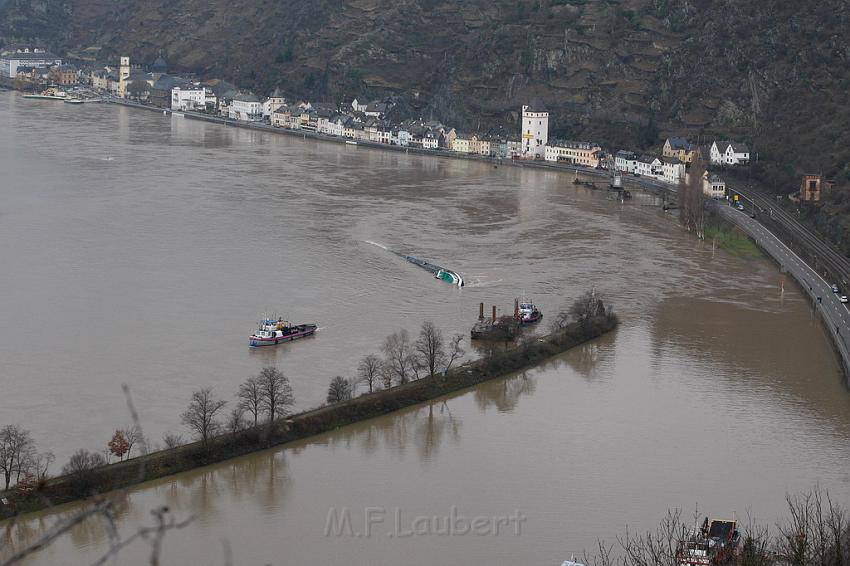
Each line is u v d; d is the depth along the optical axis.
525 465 167.12
